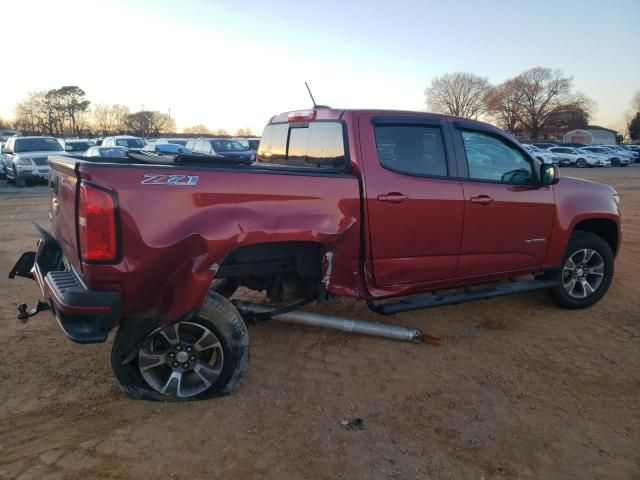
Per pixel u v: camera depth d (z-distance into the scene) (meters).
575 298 5.29
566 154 41.25
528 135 97.75
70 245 3.33
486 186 4.45
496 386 3.77
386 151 4.02
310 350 4.33
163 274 3.09
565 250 5.09
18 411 3.33
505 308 5.39
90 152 18.38
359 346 4.42
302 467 2.84
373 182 3.86
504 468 2.88
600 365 4.13
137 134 83.88
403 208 3.99
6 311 5.05
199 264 3.07
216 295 3.38
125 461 2.85
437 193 4.15
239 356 3.42
